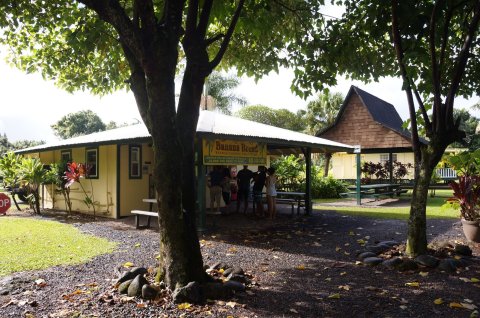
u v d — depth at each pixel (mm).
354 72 9172
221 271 6391
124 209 14102
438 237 9828
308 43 9148
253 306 4992
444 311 4879
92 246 8727
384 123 27750
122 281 5715
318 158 46344
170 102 5227
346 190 24031
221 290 5230
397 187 24234
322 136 29469
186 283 5266
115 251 8203
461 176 9773
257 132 11992
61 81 9438
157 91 5125
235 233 10680
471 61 9125
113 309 4801
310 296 5430
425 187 7566
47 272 6520
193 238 5469
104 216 14477
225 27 9352
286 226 11992
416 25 7180
